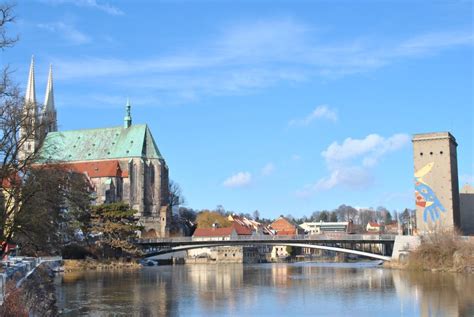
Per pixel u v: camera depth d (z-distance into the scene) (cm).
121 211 19888
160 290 11419
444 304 9125
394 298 9988
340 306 9150
